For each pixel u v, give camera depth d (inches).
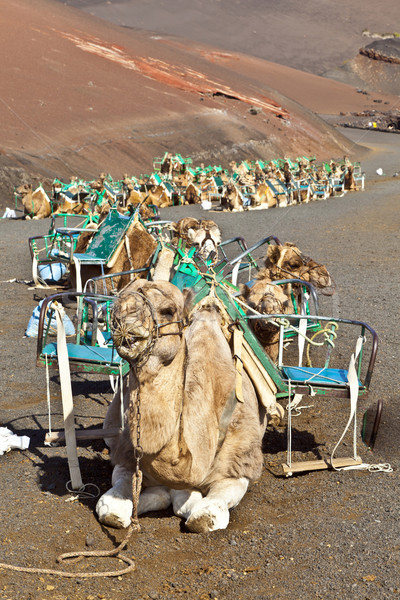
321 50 6968.5
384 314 454.3
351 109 5177.2
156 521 199.6
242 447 200.7
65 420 216.4
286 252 330.3
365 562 173.6
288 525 197.0
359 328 418.3
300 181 1389.0
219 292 215.9
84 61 2915.8
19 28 3024.1
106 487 222.7
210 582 170.4
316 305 277.9
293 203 1334.9
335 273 618.8
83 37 3356.3
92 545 187.2
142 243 417.7
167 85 3070.9
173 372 169.2
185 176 1544.0
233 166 1761.8
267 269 331.3
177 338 167.6
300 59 6786.4
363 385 238.5
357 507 205.0
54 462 241.0
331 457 234.1
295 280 287.4
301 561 177.0
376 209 1162.6
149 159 2113.7
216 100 3139.8
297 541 187.5
